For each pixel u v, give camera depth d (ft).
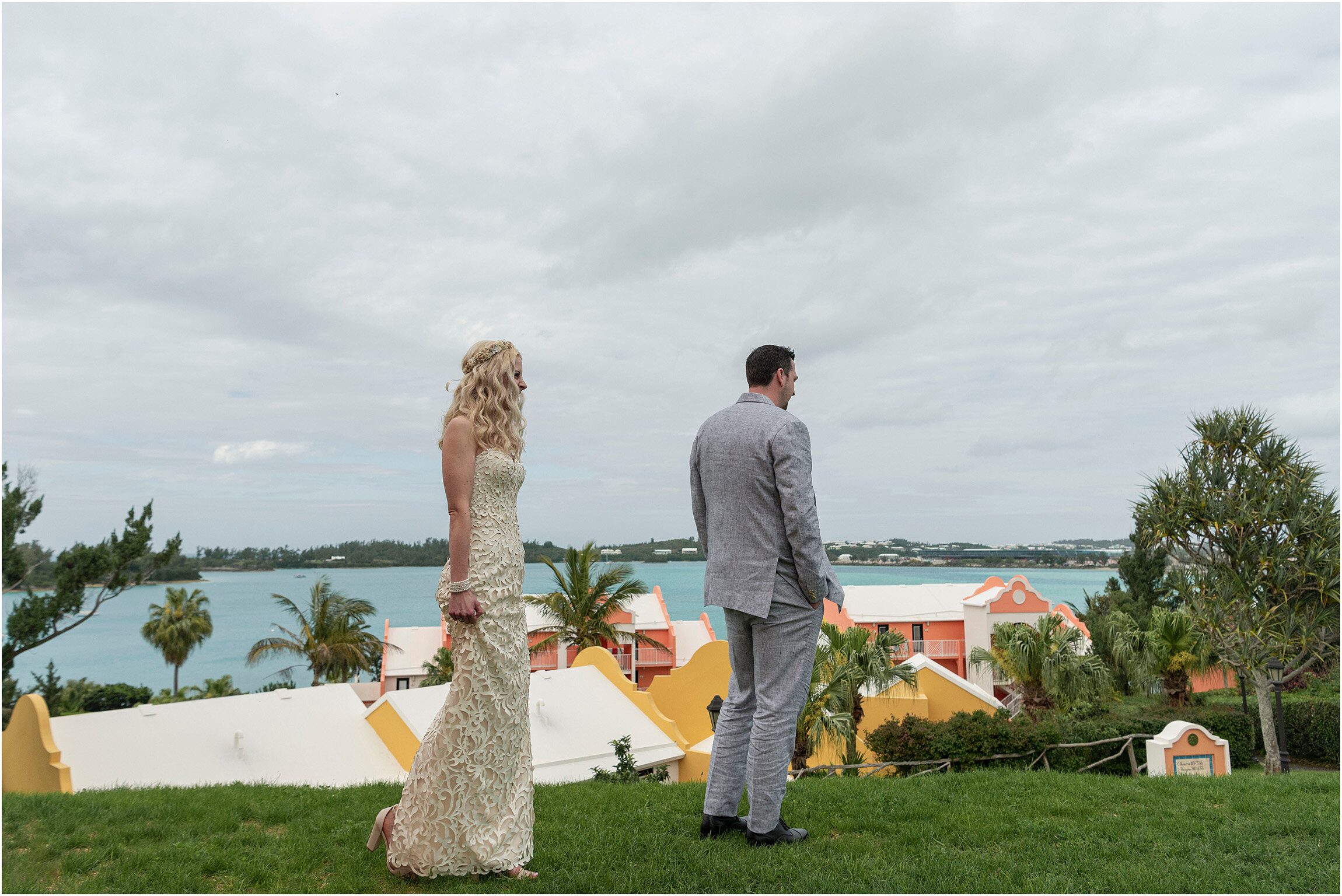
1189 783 18.86
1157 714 73.05
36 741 37.52
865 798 15.65
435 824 9.68
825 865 10.47
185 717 44.78
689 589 343.87
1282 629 61.62
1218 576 64.44
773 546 11.20
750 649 11.91
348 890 9.53
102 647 391.65
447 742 9.86
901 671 55.26
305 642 141.69
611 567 112.88
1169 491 66.13
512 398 10.77
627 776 45.65
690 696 60.80
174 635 161.99
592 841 11.57
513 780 10.27
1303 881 10.50
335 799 16.03
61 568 66.44
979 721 44.24
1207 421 65.87
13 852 11.48
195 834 12.49
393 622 355.15
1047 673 67.82
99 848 11.57
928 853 11.31
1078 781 19.31
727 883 9.73
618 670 62.13
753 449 11.18
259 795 16.99
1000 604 115.34
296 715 48.47
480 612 10.03
